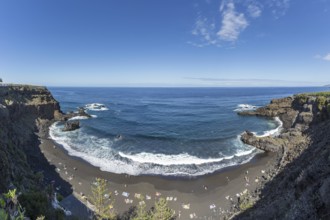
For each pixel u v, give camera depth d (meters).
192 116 116.38
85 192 39.47
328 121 50.69
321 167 18.52
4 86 84.06
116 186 41.53
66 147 62.56
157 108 151.50
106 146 64.19
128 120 104.00
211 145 65.06
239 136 73.19
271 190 33.69
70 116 103.56
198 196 38.78
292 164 39.78
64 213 27.78
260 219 21.69
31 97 93.69
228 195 38.84
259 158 53.81
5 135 41.91
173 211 33.84
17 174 31.86
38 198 23.11
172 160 53.38
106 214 31.47
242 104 171.25
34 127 78.44
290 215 15.80
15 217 17.25
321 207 13.74
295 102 95.00
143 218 29.77
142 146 64.69
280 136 63.03
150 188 41.00
